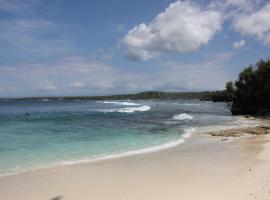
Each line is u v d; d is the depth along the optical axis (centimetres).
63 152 1723
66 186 1098
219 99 14550
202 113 5656
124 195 1005
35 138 2264
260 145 1917
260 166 1331
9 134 2467
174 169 1323
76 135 2448
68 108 7744
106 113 5372
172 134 2525
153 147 1892
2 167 1367
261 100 5222
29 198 981
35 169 1330
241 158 1521
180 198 962
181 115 4872
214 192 1002
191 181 1136
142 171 1293
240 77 5541
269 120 3988
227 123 3541
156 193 1016
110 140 2189
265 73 5253
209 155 1617
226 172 1249
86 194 1018
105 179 1180
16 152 1714
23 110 6625
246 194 965
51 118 4184
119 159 1534
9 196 996
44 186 1097
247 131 2609
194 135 2453
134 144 2016
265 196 938
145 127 3077
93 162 1466
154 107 8250
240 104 5428
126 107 8075
